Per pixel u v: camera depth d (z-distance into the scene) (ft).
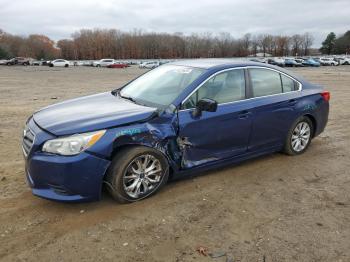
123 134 13.53
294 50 455.22
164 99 15.83
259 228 12.78
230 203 14.55
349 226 13.06
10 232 12.22
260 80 18.16
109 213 13.51
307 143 20.61
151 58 415.03
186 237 12.13
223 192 15.49
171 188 15.67
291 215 13.74
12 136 23.81
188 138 15.29
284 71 19.60
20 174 16.93
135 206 14.07
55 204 14.07
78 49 407.44
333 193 15.71
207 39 428.97
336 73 122.62
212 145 16.16
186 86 15.76
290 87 19.56
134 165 14.08
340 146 22.33
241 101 17.08
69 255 11.10
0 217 13.09
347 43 444.96
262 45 451.12
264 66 18.58
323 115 21.02
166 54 416.26
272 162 19.19
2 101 43.73
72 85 73.87
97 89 64.44
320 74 115.14
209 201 14.65
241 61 18.24
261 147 18.29
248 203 14.58
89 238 11.97
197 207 14.14
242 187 16.03
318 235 12.43
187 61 18.97
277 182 16.70
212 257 11.12
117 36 422.00
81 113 14.62
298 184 16.55
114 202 14.32
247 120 17.08
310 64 200.85
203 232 12.44
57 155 12.80
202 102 15.01
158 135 14.33
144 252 11.30
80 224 12.77
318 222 13.28
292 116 19.19
